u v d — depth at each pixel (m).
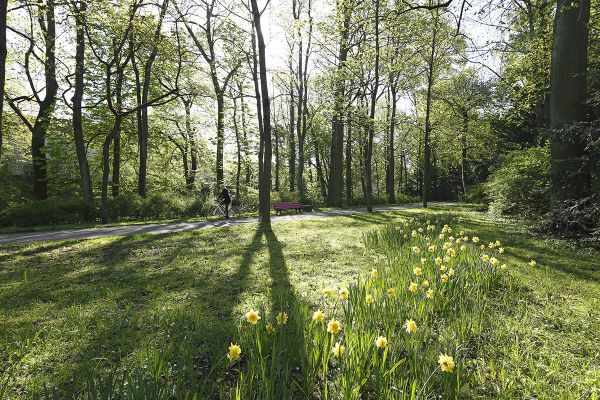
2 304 5.53
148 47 17.64
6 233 14.16
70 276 7.20
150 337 4.13
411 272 5.55
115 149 26.12
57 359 3.76
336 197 29.45
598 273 6.86
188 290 6.09
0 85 10.09
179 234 12.68
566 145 10.61
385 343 2.95
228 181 36.38
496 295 5.55
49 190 27.08
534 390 3.03
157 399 2.49
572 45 10.58
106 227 15.74
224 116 28.72
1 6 10.00
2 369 3.60
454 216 16.20
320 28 19.55
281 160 48.56
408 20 20.09
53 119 22.94
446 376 2.88
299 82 30.58
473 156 37.56
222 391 2.93
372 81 23.00
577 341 4.03
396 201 36.31
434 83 30.92
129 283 6.61
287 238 11.49
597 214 9.22
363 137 31.92
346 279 6.56
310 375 2.99
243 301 5.52
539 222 11.48
